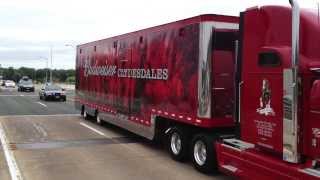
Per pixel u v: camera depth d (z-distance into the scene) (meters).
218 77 9.69
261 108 7.49
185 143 10.82
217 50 9.68
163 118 11.75
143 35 12.88
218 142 9.37
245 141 8.00
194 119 9.99
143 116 12.96
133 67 13.73
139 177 9.56
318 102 6.34
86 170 10.19
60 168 10.37
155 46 12.02
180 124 11.05
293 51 6.61
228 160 8.78
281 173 7.06
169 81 11.17
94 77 18.70
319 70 6.53
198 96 9.77
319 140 6.44
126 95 14.44
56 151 12.53
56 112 25.72
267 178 7.42
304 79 6.73
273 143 7.21
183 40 10.45
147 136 12.71
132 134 15.98
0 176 9.52
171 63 11.05
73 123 19.47
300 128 6.74
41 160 11.27
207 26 9.60
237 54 8.37
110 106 16.33
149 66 12.44
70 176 9.60
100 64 17.66
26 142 14.11
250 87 7.80
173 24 10.95
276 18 7.26
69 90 76.06
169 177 9.58
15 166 10.52
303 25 6.84
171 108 11.09
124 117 14.69
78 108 22.02
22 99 41.28
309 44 6.86
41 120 20.86
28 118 21.88
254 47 7.70
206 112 9.62
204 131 10.21
